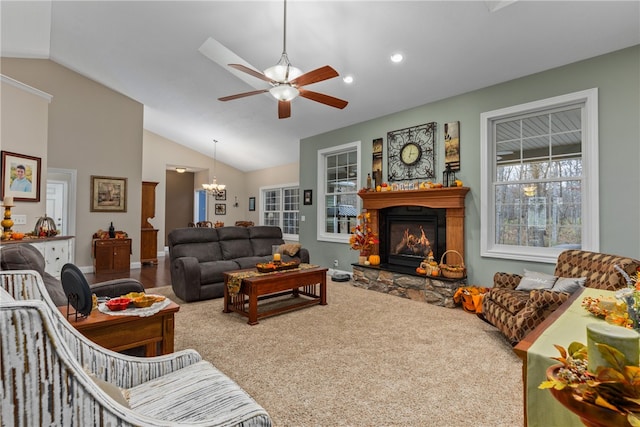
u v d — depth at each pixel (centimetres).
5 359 62
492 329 316
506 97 390
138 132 674
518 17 299
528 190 385
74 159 597
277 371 231
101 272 612
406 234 499
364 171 554
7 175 389
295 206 856
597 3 271
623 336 67
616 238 314
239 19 371
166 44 457
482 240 407
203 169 984
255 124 663
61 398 68
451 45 348
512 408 186
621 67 313
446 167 439
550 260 352
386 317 354
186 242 472
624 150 310
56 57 553
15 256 219
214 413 109
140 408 112
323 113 551
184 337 295
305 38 379
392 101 478
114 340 187
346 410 185
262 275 360
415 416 179
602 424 64
